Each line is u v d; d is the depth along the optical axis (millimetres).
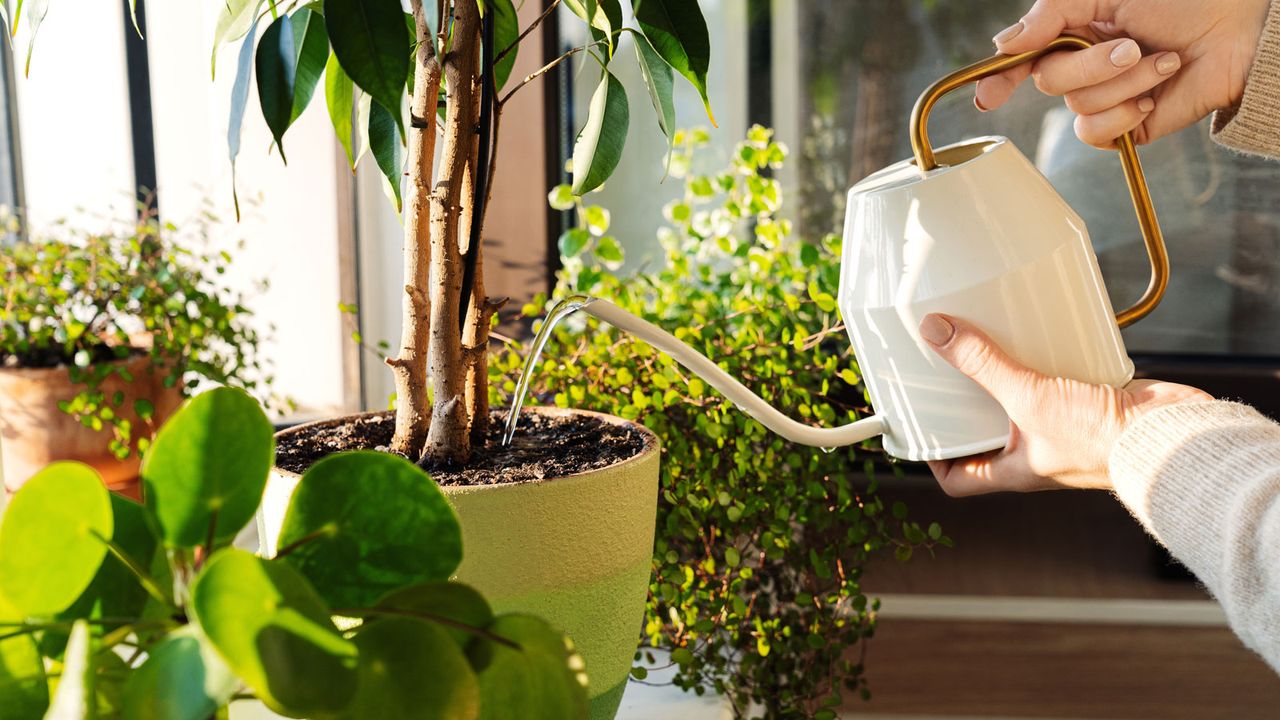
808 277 993
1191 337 1211
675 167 1103
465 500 517
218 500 330
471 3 578
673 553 818
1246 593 534
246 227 1208
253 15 629
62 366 1012
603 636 577
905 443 634
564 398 842
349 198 1213
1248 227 1173
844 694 1186
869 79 1195
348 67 463
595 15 585
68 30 1189
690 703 829
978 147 620
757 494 861
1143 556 1236
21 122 1213
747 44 1202
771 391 872
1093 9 701
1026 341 571
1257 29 756
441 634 315
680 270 1021
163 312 1052
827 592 938
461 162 589
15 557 303
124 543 352
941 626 1188
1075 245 575
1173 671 1166
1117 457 581
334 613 335
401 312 1261
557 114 1216
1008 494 1265
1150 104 729
